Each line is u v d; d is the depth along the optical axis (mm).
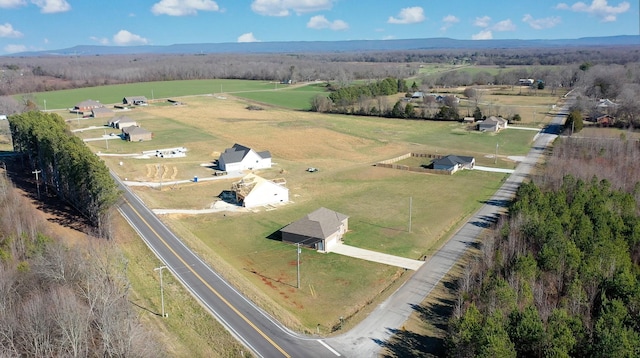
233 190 100438
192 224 84750
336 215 81000
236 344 49438
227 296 58875
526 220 70375
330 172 120375
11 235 66438
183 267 66562
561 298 54219
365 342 50094
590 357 42406
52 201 91938
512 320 46656
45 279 53281
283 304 58562
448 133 169625
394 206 94438
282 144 152750
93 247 67625
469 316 45469
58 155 91312
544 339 43375
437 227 83250
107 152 138875
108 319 44312
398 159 135500
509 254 64938
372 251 73688
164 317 53688
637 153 116438
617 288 52594
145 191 102250
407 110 198500
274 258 71625
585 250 62750
